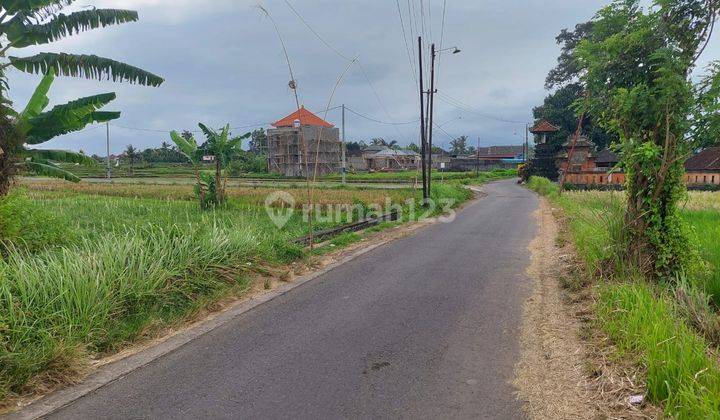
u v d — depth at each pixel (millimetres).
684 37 6176
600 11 6922
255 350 4863
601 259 6926
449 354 4672
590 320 5340
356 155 89688
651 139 6426
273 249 8922
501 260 9320
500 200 27188
